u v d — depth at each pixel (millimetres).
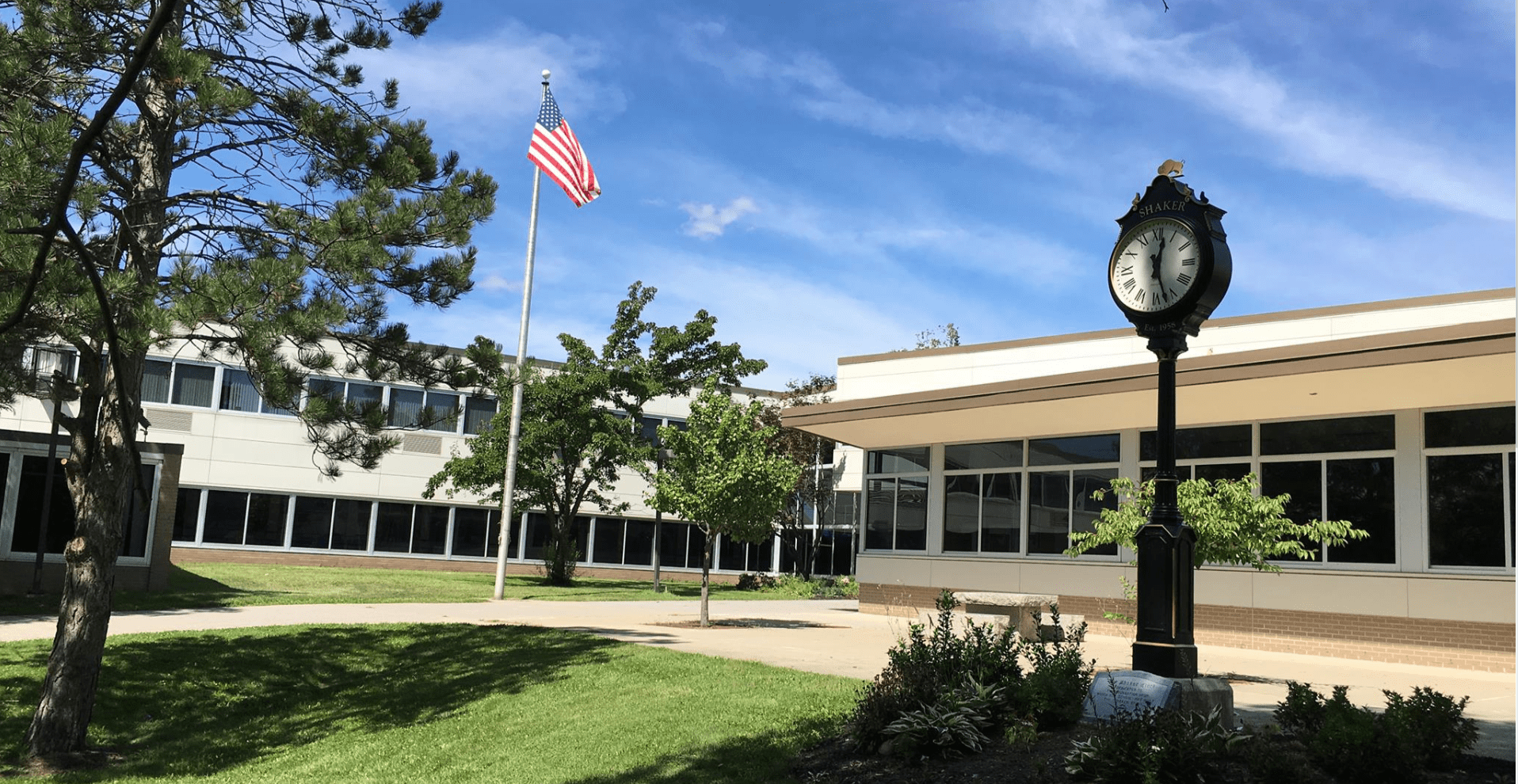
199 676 13984
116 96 4289
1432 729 6758
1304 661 16312
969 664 8781
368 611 20438
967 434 23125
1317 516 17812
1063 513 21656
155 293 9891
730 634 17672
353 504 38000
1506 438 15875
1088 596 20859
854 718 8664
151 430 35062
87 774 10586
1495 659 15430
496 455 32531
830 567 43344
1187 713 7512
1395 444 17016
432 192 12914
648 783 8273
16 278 8453
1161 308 8797
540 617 20172
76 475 11320
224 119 11773
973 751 7664
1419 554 16516
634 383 34781
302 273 10383
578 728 10383
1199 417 19062
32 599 20359
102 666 13766
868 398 22594
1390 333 14234
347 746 11227
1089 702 8188
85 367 11281
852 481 39125
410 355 13375
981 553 23062
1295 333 20281
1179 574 8383
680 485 18594
